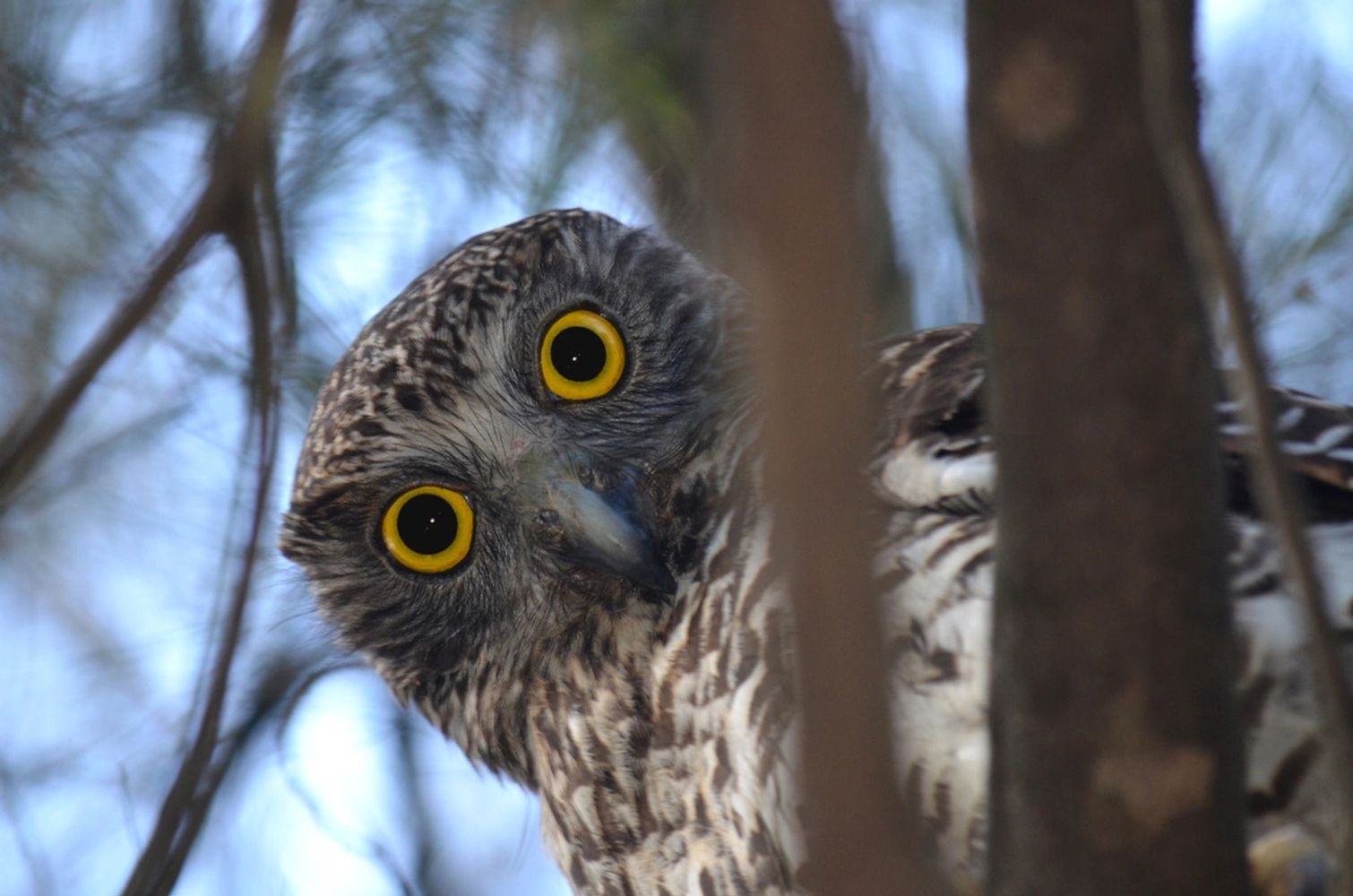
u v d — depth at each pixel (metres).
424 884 8.98
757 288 2.88
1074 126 3.53
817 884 3.04
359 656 8.79
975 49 3.56
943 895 5.61
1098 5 3.45
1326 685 3.73
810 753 3.02
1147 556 3.77
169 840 5.91
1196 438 3.74
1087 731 3.89
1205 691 3.85
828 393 2.90
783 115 2.82
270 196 6.01
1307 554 3.68
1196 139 3.50
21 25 8.98
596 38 8.36
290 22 5.70
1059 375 3.69
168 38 8.86
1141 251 3.59
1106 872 3.95
